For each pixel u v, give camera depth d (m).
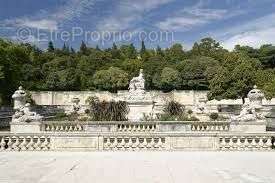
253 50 89.94
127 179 9.62
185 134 14.63
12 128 21.00
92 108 27.92
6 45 58.06
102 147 14.66
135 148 14.69
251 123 19.83
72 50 114.75
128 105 30.58
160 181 9.41
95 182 9.28
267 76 68.56
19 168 11.09
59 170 10.77
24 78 79.62
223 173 10.35
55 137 14.69
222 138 14.66
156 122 22.59
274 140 14.71
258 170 10.77
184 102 78.44
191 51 102.19
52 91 78.50
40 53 100.94
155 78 85.69
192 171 10.63
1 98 47.41
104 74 86.19
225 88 56.16
